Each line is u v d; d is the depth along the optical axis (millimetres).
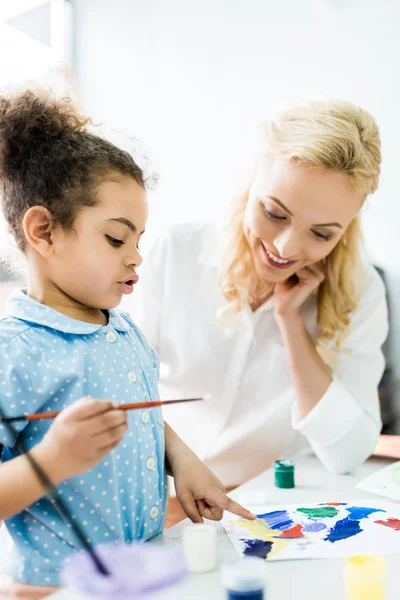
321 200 965
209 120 1896
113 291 732
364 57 1694
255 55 1829
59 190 707
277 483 946
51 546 638
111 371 720
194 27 1903
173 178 1946
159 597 544
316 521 753
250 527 736
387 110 1674
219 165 1883
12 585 643
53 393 661
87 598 533
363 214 1703
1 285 1533
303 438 1253
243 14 1839
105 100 2041
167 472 834
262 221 1027
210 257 1240
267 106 1822
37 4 1982
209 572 602
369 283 1254
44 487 534
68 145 734
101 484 668
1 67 1879
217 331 1229
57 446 527
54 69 910
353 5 1698
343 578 588
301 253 1038
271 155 1021
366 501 845
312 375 1096
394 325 1607
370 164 985
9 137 747
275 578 590
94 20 2037
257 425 1205
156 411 795
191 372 1245
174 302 1246
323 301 1205
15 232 752
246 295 1195
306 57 1768
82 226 702
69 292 728
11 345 656
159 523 745
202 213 1906
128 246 737
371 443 1073
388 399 1600
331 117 981
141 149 1231
